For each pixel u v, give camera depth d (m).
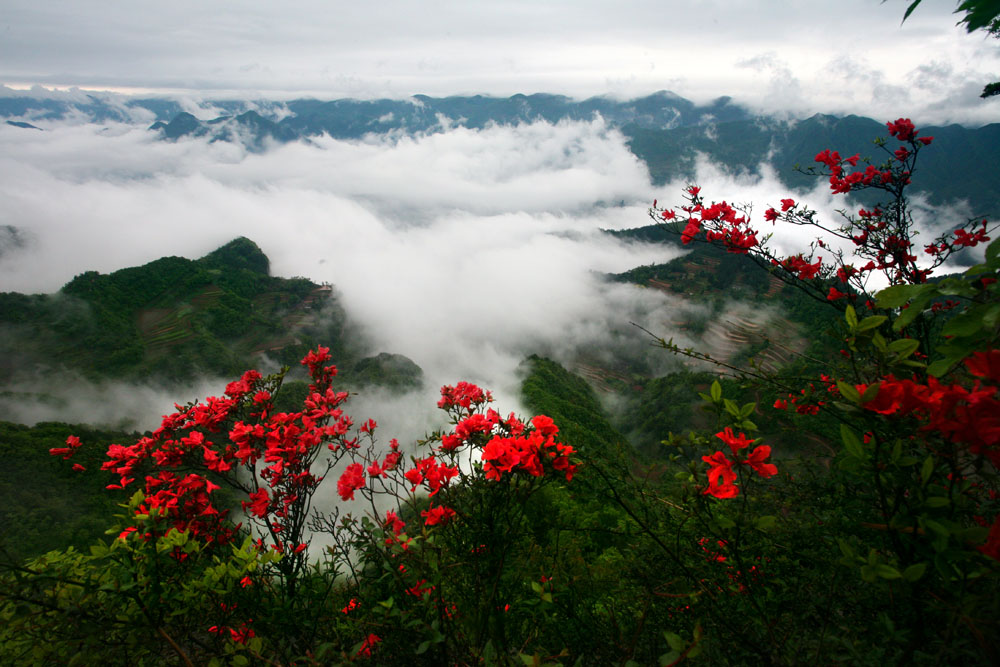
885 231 3.10
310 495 2.74
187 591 1.78
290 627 2.01
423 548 1.90
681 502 1.84
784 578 1.89
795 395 2.16
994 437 0.91
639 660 1.88
